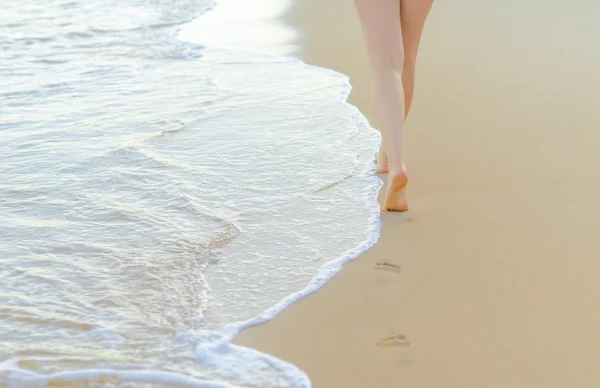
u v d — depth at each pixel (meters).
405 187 3.17
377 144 3.83
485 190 3.21
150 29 7.16
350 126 4.09
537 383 1.98
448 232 2.86
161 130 4.06
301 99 4.63
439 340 2.19
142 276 2.58
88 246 2.80
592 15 6.53
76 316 2.34
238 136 3.97
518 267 2.58
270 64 5.58
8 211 3.10
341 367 2.09
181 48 6.24
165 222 3.00
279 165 3.57
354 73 5.28
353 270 2.62
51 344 2.20
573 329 2.21
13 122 4.27
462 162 3.52
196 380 2.02
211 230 2.93
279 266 2.65
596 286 2.43
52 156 3.70
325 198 3.21
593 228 2.82
